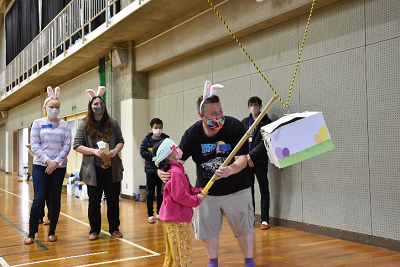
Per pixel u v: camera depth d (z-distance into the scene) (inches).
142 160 361.7
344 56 191.3
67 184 410.9
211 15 265.3
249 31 244.2
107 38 348.8
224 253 166.7
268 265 148.3
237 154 122.6
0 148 968.9
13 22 714.2
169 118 334.6
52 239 195.8
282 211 225.5
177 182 116.6
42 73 499.5
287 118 110.3
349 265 146.3
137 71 360.5
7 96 687.1
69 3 424.2
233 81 263.4
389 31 171.8
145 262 156.3
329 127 198.7
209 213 125.6
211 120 117.8
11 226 240.5
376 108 176.7
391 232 170.2
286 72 223.9
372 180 178.2
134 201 348.8
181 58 314.3
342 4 192.2
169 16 295.4
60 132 200.4
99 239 198.5
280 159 107.3
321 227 201.3
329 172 198.5
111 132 199.9
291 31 220.8
